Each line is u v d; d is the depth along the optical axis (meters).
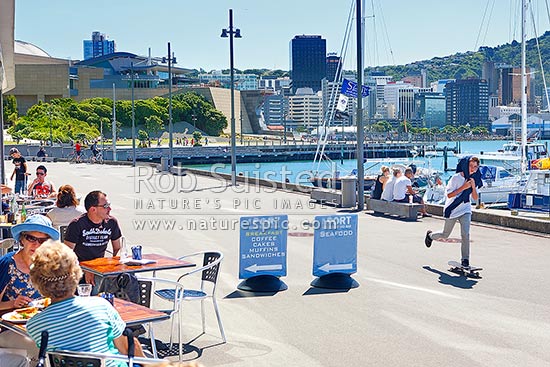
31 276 5.37
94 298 5.51
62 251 5.40
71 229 9.09
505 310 10.74
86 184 39.84
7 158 79.44
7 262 6.81
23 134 117.81
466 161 13.59
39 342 5.31
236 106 180.50
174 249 16.98
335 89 50.06
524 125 43.34
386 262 14.93
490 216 21.27
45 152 84.25
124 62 197.50
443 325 9.86
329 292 12.02
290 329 9.66
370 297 11.62
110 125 150.75
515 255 15.81
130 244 17.77
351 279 12.49
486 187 35.41
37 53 178.50
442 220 22.59
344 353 8.55
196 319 10.20
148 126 153.88
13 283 6.79
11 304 6.53
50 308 5.32
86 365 5.04
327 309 10.80
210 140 162.12
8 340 6.32
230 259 15.48
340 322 10.03
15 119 139.00
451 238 18.50
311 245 17.44
